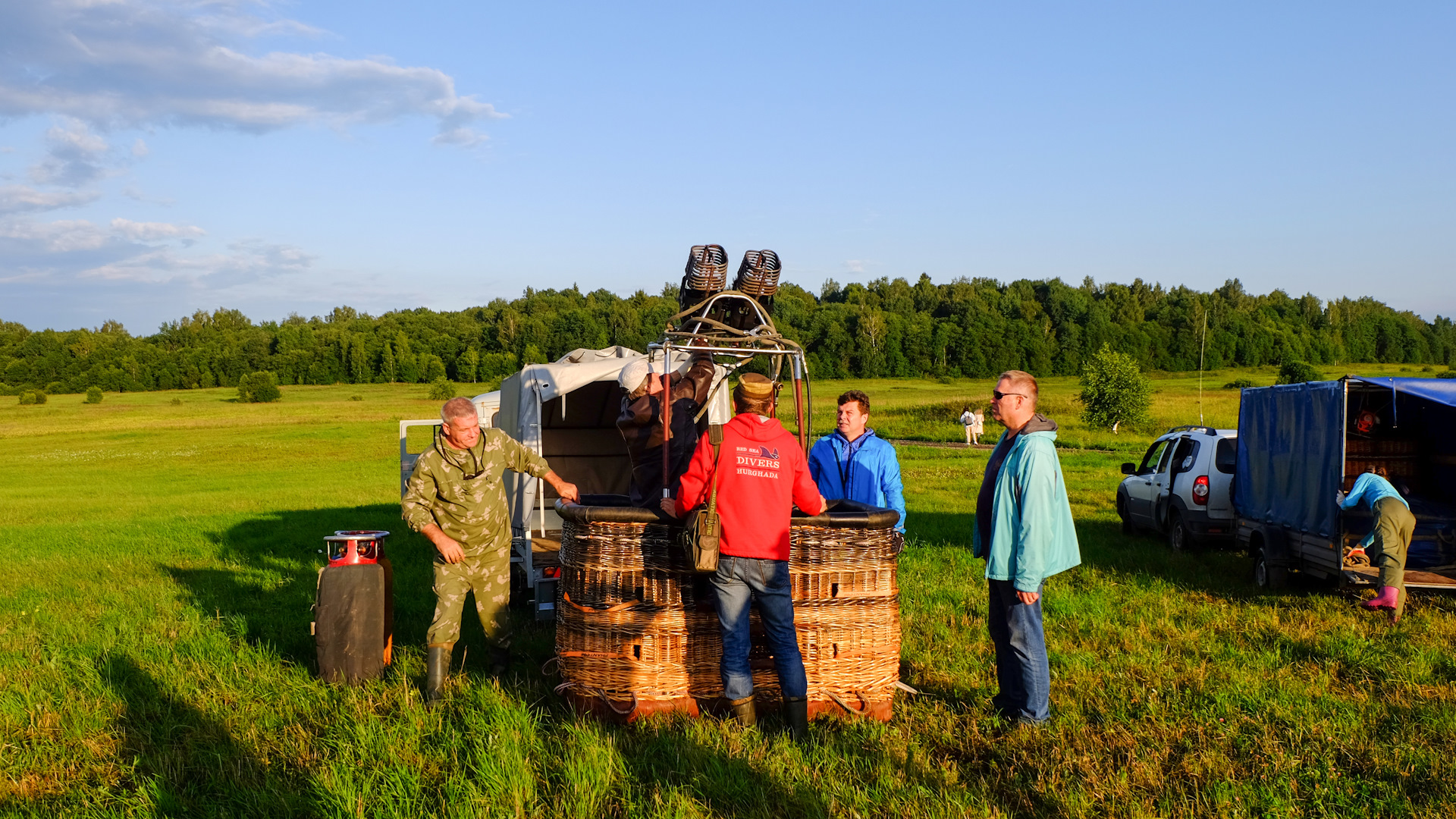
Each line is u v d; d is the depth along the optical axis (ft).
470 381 446.19
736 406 16.84
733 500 16.34
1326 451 29.71
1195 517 38.52
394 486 88.38
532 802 13.69
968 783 14.79
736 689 16.49
